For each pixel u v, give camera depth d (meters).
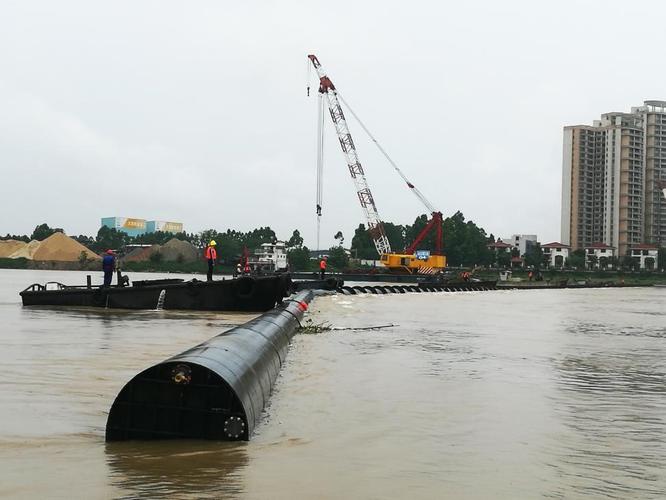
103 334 24.41
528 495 7.95
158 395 9.95
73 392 13.46
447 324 34.47
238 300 37.62
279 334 19.92
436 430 11.18
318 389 14.59
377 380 15.98
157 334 24.58
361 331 28.66
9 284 90.06
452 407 13.10
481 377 16.94
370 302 56.53
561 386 15.98
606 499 7.88
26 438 9.96
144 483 7.84
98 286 40.94
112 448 9.44
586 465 9.32
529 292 101.25
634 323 39.84
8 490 7.55
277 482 8.04
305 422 11.48
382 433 10.84
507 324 35.97
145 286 38.88
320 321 33.22
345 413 12.29
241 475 8.27
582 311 52.34
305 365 17.97
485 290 103.56
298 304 35.84
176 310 37.97
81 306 39.34
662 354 23.36
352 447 9.91
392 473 8.64
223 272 185.25
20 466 8.51
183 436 9.94
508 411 12.89
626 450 10.20
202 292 37.97
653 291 129.25
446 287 93.25
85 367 16.52
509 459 9.52
